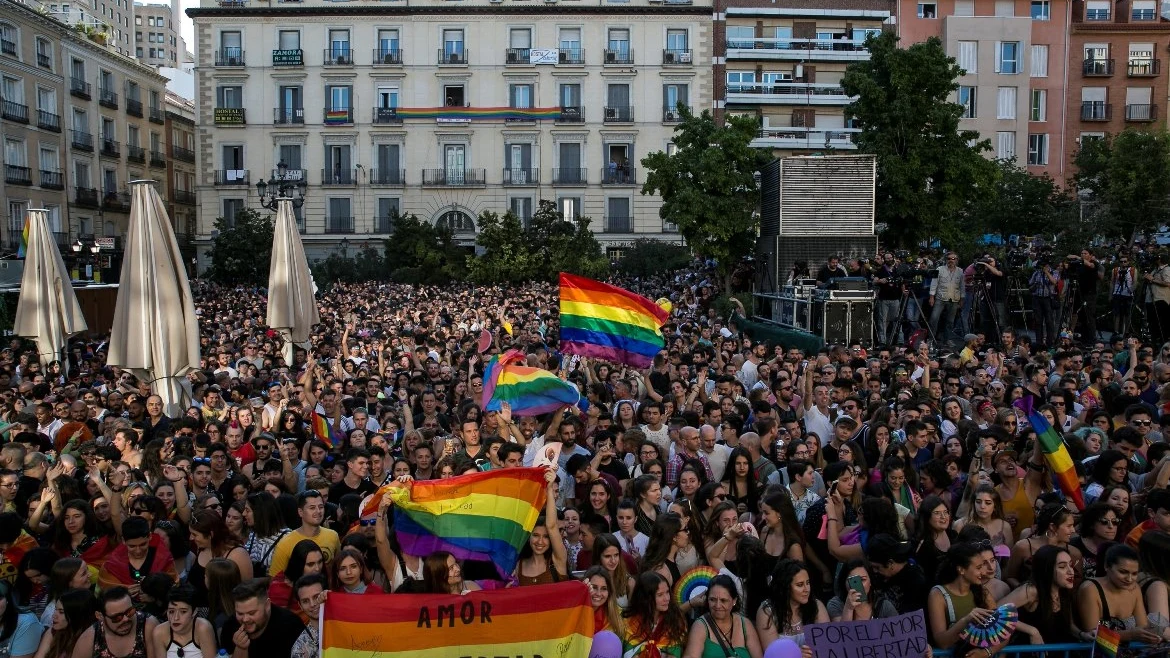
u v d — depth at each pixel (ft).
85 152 170.09
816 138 188.44
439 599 19.99
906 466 28.94
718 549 23.47
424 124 186.39
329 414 39.24
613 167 188.14
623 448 32.58
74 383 47.60
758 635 20.80
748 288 102.32
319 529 24.59
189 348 39.50
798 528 24.70
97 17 345.72
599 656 20.07
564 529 25.48
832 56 187.52
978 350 60.03
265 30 184.85
